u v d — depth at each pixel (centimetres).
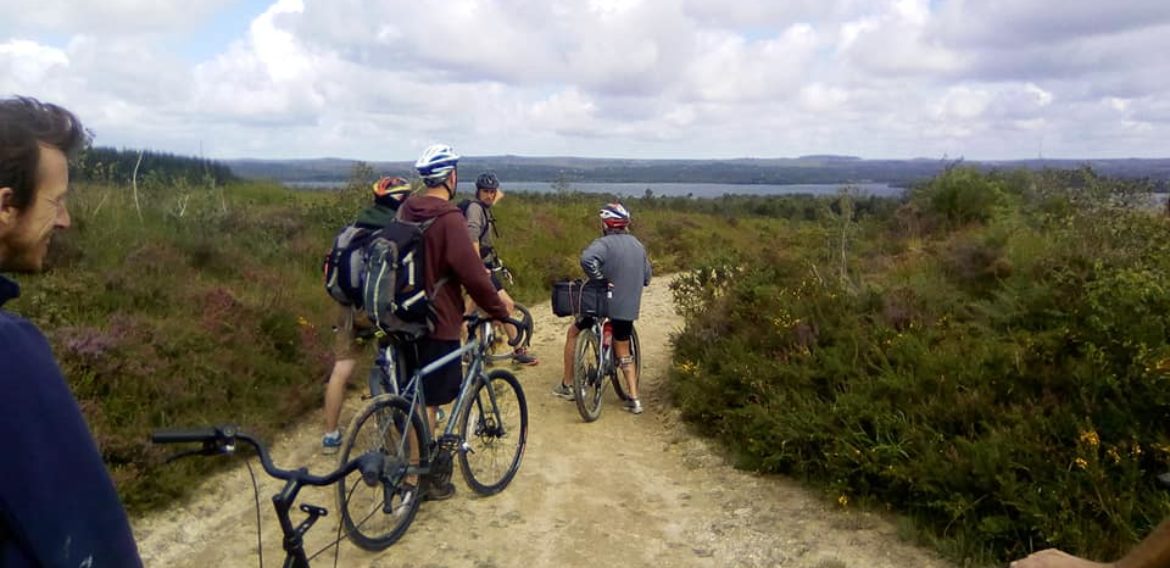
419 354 520
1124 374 517
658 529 533
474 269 514
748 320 795
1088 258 715
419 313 498
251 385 681
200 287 802
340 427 676
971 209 1234
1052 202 1102
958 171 1304
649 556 496
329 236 1307
